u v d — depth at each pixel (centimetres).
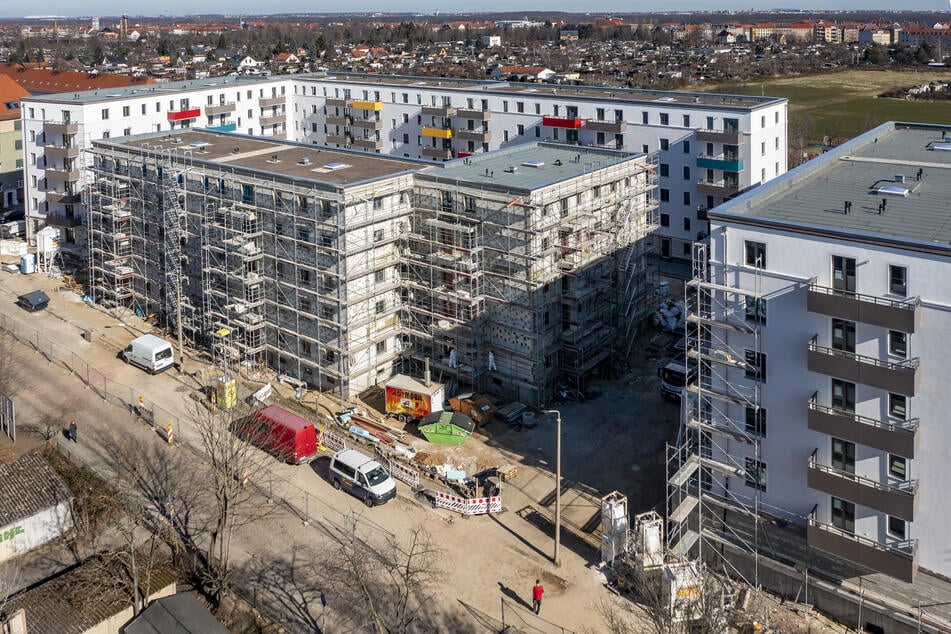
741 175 11119
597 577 5356
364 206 7450
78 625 4588
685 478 5197
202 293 8794
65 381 8056
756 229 4828
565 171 7994
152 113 12681
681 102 11419
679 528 5397
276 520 5941
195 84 14325
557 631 4888
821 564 5006
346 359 7612
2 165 14375
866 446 4647
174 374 8231
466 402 7300
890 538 4694
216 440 6003
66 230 11788
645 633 4766
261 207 7894
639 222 8781
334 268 7438
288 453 6662
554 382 7800
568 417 7412
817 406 4741
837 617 4928
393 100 14412
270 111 15325
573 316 7706
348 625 4925
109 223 9894
